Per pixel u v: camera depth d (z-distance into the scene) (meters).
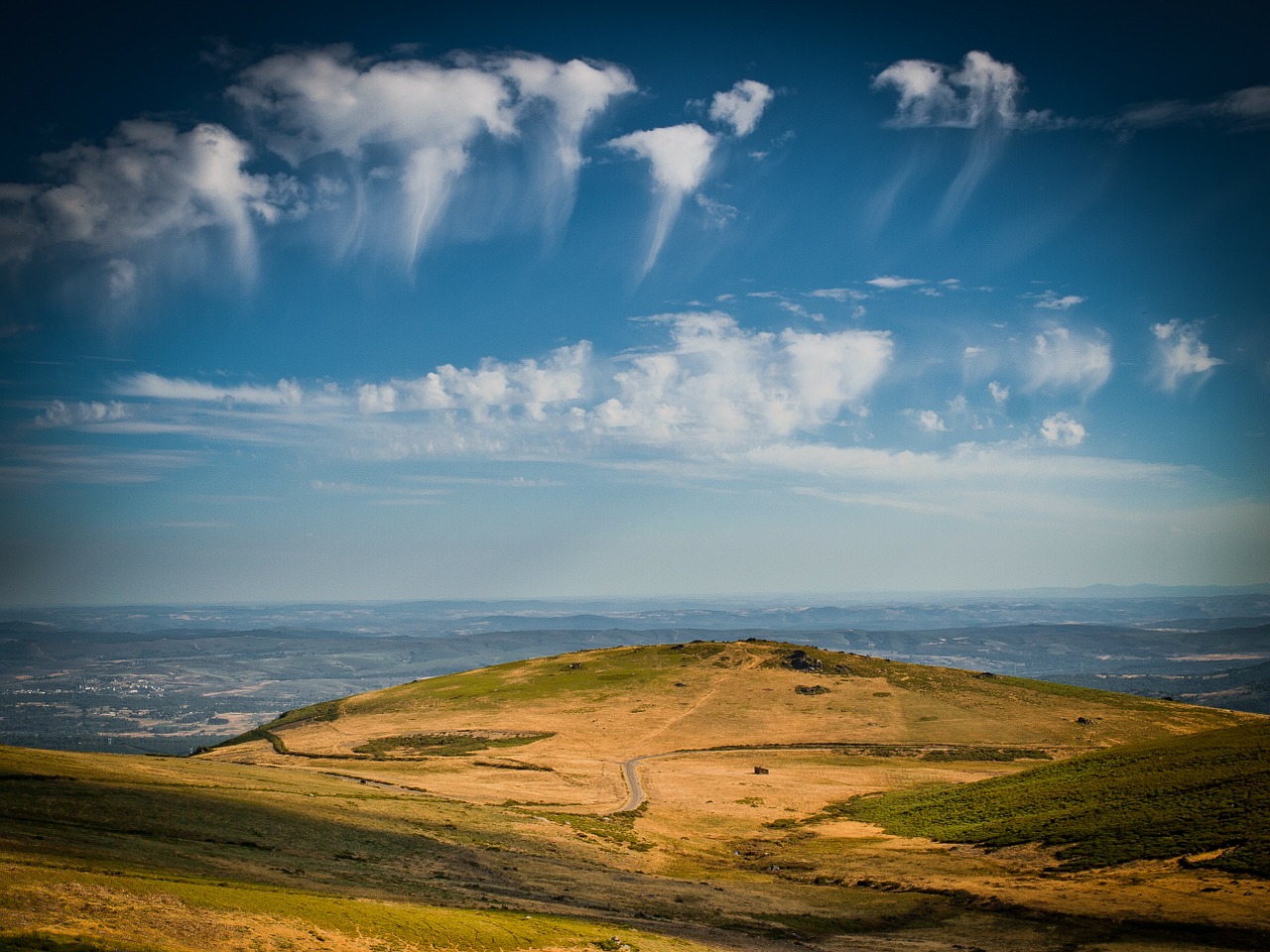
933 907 67.69
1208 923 57.06
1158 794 85.81
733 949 53.72
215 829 62.56
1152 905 61.09
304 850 62.62
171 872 47.69
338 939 41.06
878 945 57.81
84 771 76.25
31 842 48.00
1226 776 85.75
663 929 57.06
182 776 87.88
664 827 102.81
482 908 54.22
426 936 44.44
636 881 73.44
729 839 99.81
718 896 69.75
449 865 67.81
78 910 36.31
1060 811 89.44
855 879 78.19
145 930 35.88
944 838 90.50
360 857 64.25
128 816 60.38
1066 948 55.50
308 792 90.88
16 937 31.73
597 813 107.19
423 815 86.38
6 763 72.75
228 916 39.94
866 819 106.44
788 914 65.50
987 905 66.12
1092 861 73.81
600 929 52.59
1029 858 78.44
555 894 63.59
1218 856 68.25
